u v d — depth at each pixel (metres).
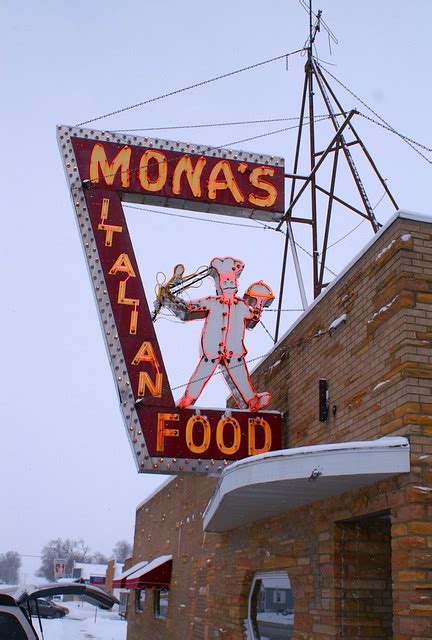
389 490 7.71
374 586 8.78
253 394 11.94
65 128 13.01
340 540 8.91
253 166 13.84
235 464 8.69
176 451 11.30
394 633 7.23
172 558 20.45
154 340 11.78
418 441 7.48
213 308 12.37
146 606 23.41
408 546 7.17
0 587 8.52
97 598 8.62
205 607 15.17
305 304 13.39
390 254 8.38
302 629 9.54
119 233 12.35
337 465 7.59
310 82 15.42
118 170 12.94
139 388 11.47
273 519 11.17
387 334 8.27
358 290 9.27
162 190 13.10
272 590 11.27
